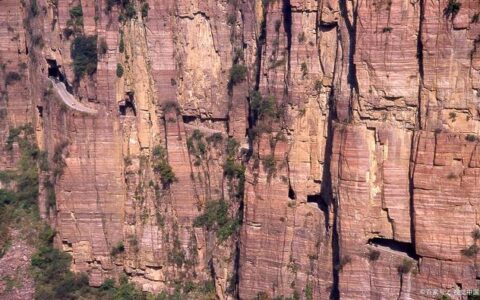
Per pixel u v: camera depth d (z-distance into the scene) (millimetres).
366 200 55688
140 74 71188
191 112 72062
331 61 59875
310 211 61094
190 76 71625
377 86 54812
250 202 63344
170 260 71125
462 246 52531
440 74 52812
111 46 71562
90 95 74188
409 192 54531
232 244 68562
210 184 70938
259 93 65625
